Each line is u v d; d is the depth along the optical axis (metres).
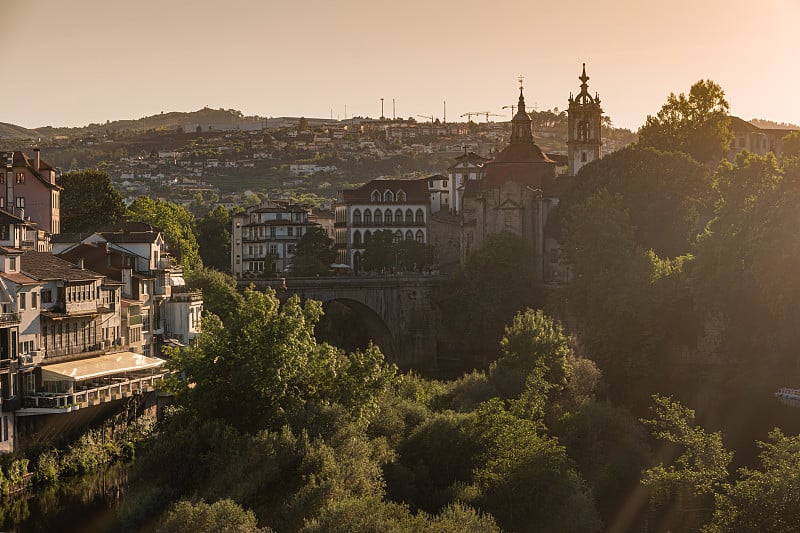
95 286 137.12
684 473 101.75
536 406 133.50
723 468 100.69
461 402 143.62
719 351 199.25
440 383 165.50
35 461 117.19
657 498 115.25
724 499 89.00
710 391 181.62
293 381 121.12
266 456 104.88
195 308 164.12
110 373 127.56
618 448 133.00
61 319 127.38
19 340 119.62
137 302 149.00
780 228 185.50
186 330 160.88
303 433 107.81
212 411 117.06
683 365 199.25
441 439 120.69
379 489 106.62
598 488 125.12
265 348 118.88
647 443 138.00
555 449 112.56
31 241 152.50
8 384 116.81
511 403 138.00
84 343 134.12
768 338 188.62
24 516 108.50
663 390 184.25
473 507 109.75
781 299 180.62
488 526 98.69
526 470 110.12
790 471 87.12
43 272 128.38
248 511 93.50
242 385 116.56
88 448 123.31
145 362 136.75
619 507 120.75
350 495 101.00
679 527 112.00
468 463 119.50
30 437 119.50
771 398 173.62
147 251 158.00
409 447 121.69
